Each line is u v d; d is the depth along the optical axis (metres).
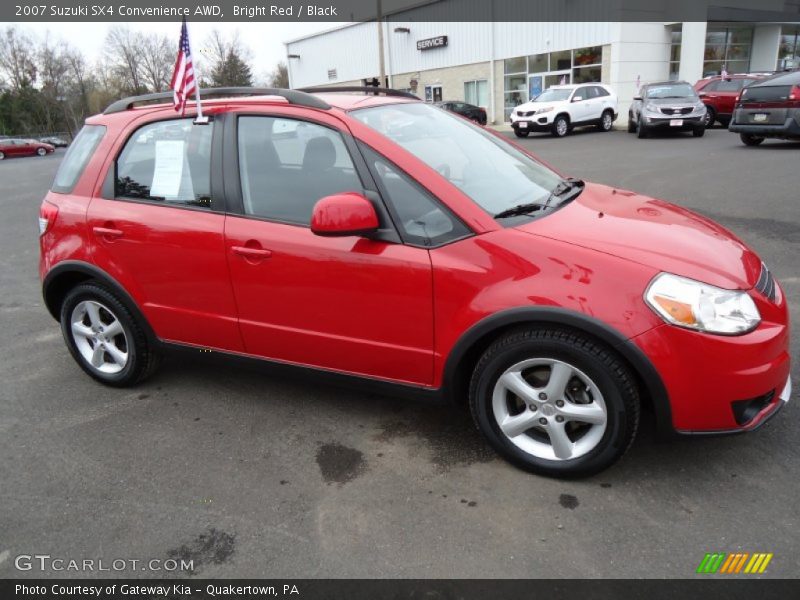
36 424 3.44
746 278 2.53
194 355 3.48
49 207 3.68
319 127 2.97
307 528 2.49
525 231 2.60
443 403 2.85
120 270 3.46
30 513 2.68
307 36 38.94
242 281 3.10
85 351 3.85
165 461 3.02
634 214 2.96
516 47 26.86
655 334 2.33
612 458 2.54
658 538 2.31
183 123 3.30
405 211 2.73
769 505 2.45
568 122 20.42
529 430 2.76
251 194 3.08
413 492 2.67
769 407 2.52
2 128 63.53
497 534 2.39
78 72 66.88
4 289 6.27
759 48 27.62
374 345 2.88
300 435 3.18
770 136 12.59
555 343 2.47
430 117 3.45
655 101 16.92
